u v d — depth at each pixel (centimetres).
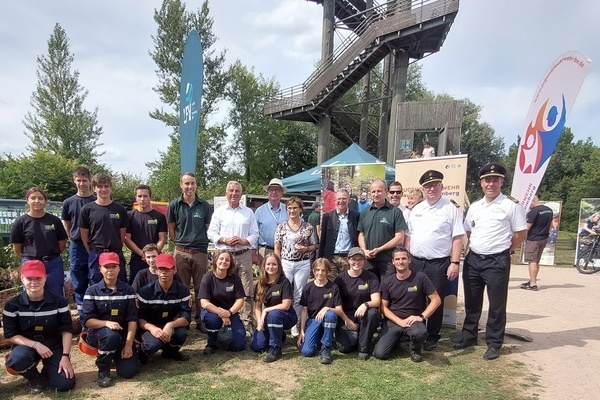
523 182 537
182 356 407
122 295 373
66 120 3164
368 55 1548
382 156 1814
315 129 3553
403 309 423
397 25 1394
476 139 3681
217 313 421
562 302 648
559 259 1265
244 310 500
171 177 2767
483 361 408
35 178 1444
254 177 3559
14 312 337
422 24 1348
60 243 445
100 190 436
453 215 446
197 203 493
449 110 1185
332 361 409
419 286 425
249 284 494
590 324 529
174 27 2730
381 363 404
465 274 448
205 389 340
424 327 405
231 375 372
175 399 321
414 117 1231
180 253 484
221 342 424
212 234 484
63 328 349
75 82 3238
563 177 3672
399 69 1483
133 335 372
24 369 327
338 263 493
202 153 3272
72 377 337
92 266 439
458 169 534
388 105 1792
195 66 639
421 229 453
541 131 507
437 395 330
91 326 359
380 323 444
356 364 401
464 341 447
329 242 502
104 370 350
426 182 448
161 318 403
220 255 434
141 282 418
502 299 417
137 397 325
